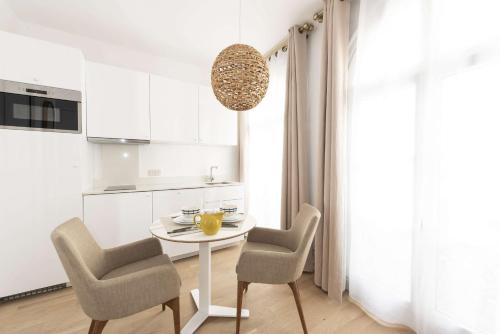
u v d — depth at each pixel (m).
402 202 1.53
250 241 1.87
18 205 1.74
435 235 1.33
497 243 1.14
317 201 2.02
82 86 2.02
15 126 1.71
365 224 1.75
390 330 1.53
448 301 1.30
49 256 1.85
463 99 1.24
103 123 2.28
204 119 2.95
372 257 1.69
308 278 2.19
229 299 1.84
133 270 1.41
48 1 2.00
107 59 2.68
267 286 2.04
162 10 2.12
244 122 3.33
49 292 1.89
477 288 1.20
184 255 2.60
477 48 1.19
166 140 2.67
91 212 2.05
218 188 2.81
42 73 1.80
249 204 3.34
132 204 2.26
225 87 1.45
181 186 2.67
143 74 2.51
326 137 1.92
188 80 3.23
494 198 1.14
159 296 1.16
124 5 2.05
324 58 1.95
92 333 1.17
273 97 2.88
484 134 1.17
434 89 1.32
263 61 1.50
